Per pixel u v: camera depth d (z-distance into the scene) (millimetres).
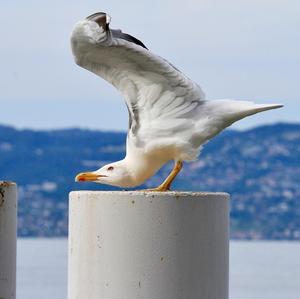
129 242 11562
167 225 11531
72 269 11945
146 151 12203
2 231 13109
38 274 32500
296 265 39250
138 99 12219
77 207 11828
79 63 12195
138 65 12031
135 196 11539
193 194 11602
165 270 11539
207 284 11695
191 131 12102
